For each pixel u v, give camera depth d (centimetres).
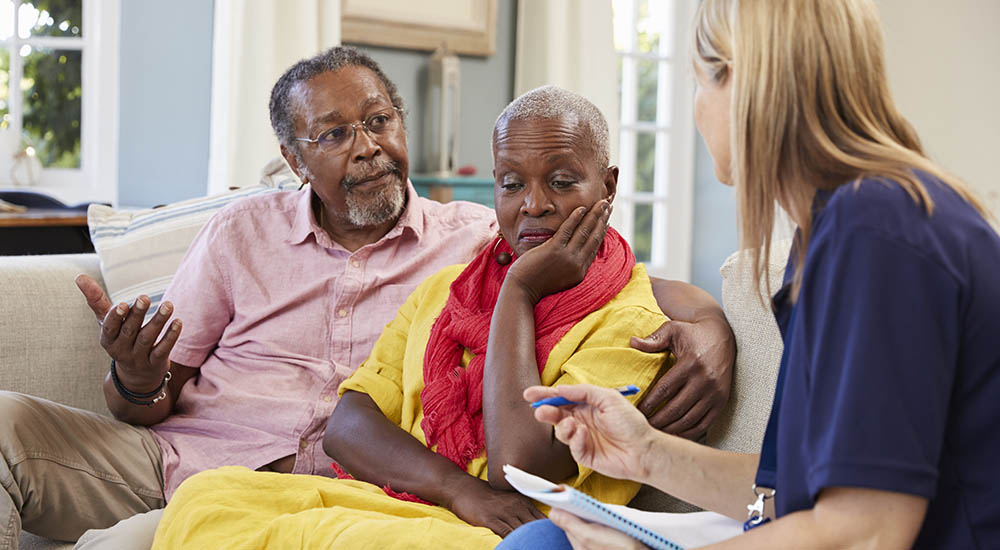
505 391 133
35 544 175
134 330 163
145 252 209
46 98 377
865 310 80
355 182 188
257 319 188
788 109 90
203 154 377
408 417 152
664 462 109
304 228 192
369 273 191
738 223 94
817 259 85
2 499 159
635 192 516
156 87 371
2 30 369
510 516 127
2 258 207
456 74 407
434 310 159
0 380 189
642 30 510
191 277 192
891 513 79
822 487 81
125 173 372
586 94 451
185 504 130
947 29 522
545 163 143
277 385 184
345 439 151
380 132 191
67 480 167
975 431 83
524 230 146
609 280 146
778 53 90
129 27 368
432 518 122
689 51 102
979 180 538
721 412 147
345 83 189
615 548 97
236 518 128
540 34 443
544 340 141
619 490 137
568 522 100
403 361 160
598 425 112
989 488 83
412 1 416
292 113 192
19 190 342
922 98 521
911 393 79
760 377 139
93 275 210
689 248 534
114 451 174
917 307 79
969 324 81
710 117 101
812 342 86
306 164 192
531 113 144
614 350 137
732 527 108
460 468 140
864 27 92
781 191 93
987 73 535
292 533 122
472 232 200
